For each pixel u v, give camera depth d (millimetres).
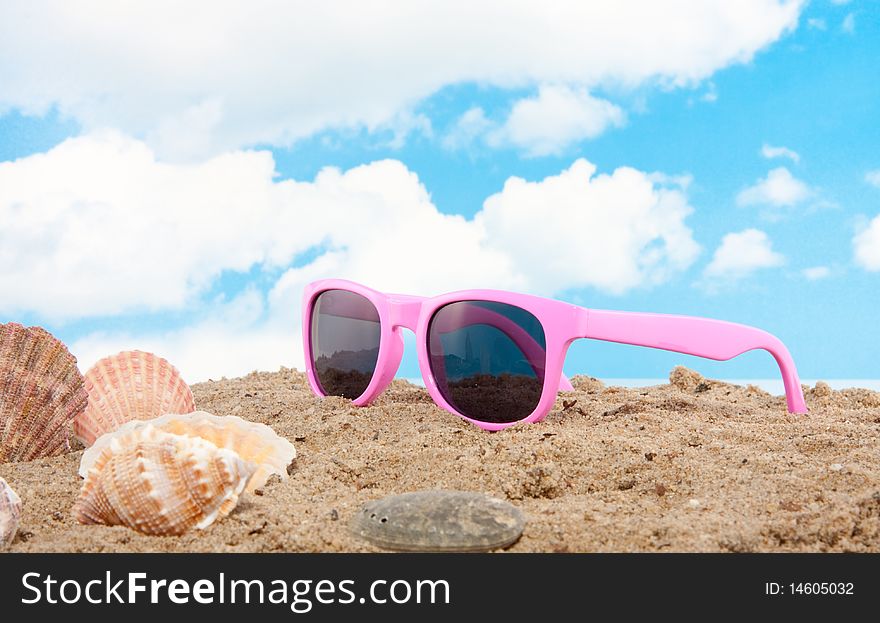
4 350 385
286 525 312
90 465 353
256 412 443
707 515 317
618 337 401
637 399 473
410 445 378
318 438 394
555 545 301
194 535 309
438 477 349
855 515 312
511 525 303
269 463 357
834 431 388
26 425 379
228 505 316
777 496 327
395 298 485
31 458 379
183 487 311
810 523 309
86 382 413
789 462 354
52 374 389
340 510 323
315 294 481
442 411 436
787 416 416
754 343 409
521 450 365
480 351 422
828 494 325
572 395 489
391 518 305
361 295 461
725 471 349
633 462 357
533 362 410
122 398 411
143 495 309
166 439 325
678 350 398
